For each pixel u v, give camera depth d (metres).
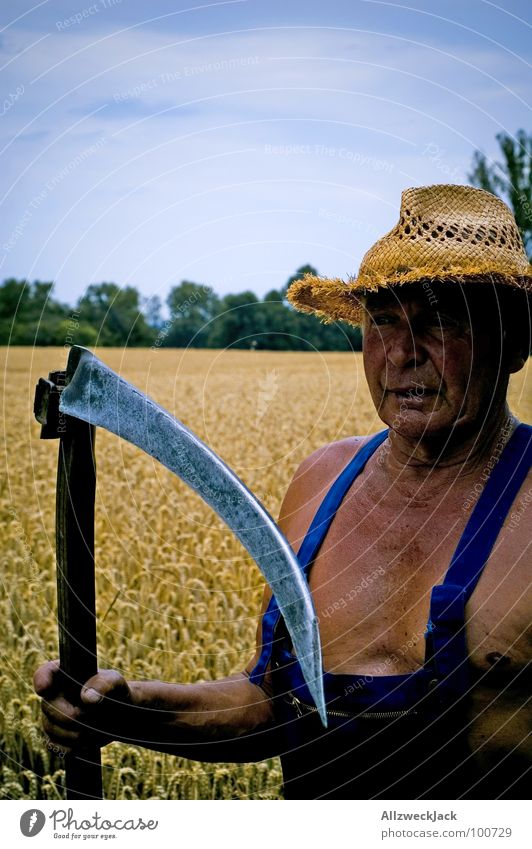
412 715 1.76
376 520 1.96
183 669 4.64
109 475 8.73
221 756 2.04
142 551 6.18
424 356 1.80
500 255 1.81
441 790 1.79
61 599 1.75
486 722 1.75
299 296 2.31
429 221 1.85
